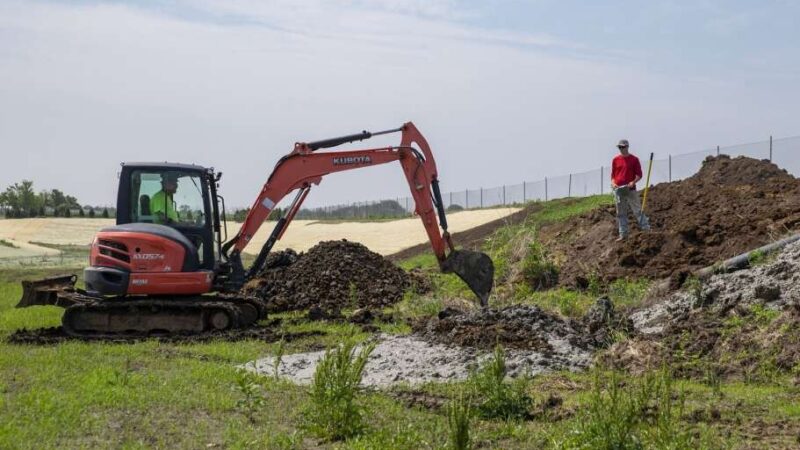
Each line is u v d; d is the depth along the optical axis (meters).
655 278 19.20
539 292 20.81
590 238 23.33
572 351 13.21
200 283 17.06
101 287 16.72
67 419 9.13
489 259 17.81
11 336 15.90
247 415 9.73
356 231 44.47
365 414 9.69
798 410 9.77
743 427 9.15
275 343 14.80
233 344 15.09
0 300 23.16
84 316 16.84
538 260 21.59
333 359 9.72
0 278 31.30
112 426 9.10
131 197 17.36
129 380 11.17
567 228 25.72
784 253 15.82
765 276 14.70
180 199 17.50
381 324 17.47
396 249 37.94
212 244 17.56
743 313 13.71
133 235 16.81
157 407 9.93
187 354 14.02
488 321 14.50
